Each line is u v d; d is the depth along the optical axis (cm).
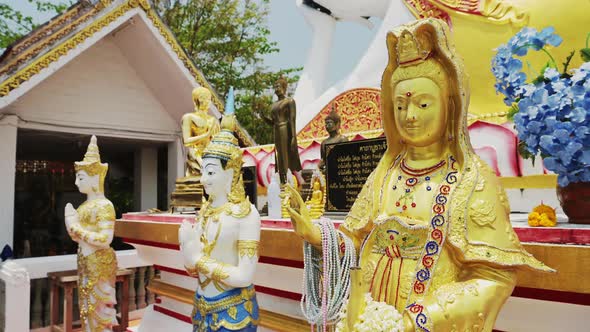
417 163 292
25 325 767
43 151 1462
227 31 2509
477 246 254
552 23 623
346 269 304
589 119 289
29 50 912
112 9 987
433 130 276
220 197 428
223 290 404
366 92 822
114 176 1692
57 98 1070
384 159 313
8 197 955
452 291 247
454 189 268
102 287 650
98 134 1134
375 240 296
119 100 1168
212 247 411
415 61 278
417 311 243
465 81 273
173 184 1266
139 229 689
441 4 733
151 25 1043
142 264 945
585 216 323
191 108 1200
